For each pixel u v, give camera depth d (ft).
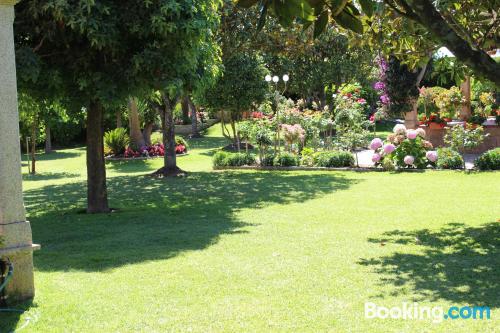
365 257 19.35
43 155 94.07
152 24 27.66
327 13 6.47
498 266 17.49
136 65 28.19
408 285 15.84
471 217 26.03
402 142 46.85
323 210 30.35
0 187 14.78
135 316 13.84
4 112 14.75
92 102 32.37
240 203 35.17
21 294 15.16
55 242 24.75
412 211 28.50
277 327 12.80
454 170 44.04
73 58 29.30
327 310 13.85
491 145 53.93
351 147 61.16
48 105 35.73
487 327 12.38
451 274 16.80
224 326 12.98
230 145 83.25
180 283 16.67
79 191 46.50
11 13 14.67
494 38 19.13
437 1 18.01
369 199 33.27
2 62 14.58
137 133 77.46
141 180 51.31
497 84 10.23
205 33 31.89
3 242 14.74
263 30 57.98
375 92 103.35
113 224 29.19
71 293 15.87
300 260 19.16
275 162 54.54
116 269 18.69
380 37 20.77
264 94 64.85
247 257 19.90
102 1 27.53
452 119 61.52
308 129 61.11
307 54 84.99
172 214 31.96
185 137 107.55
